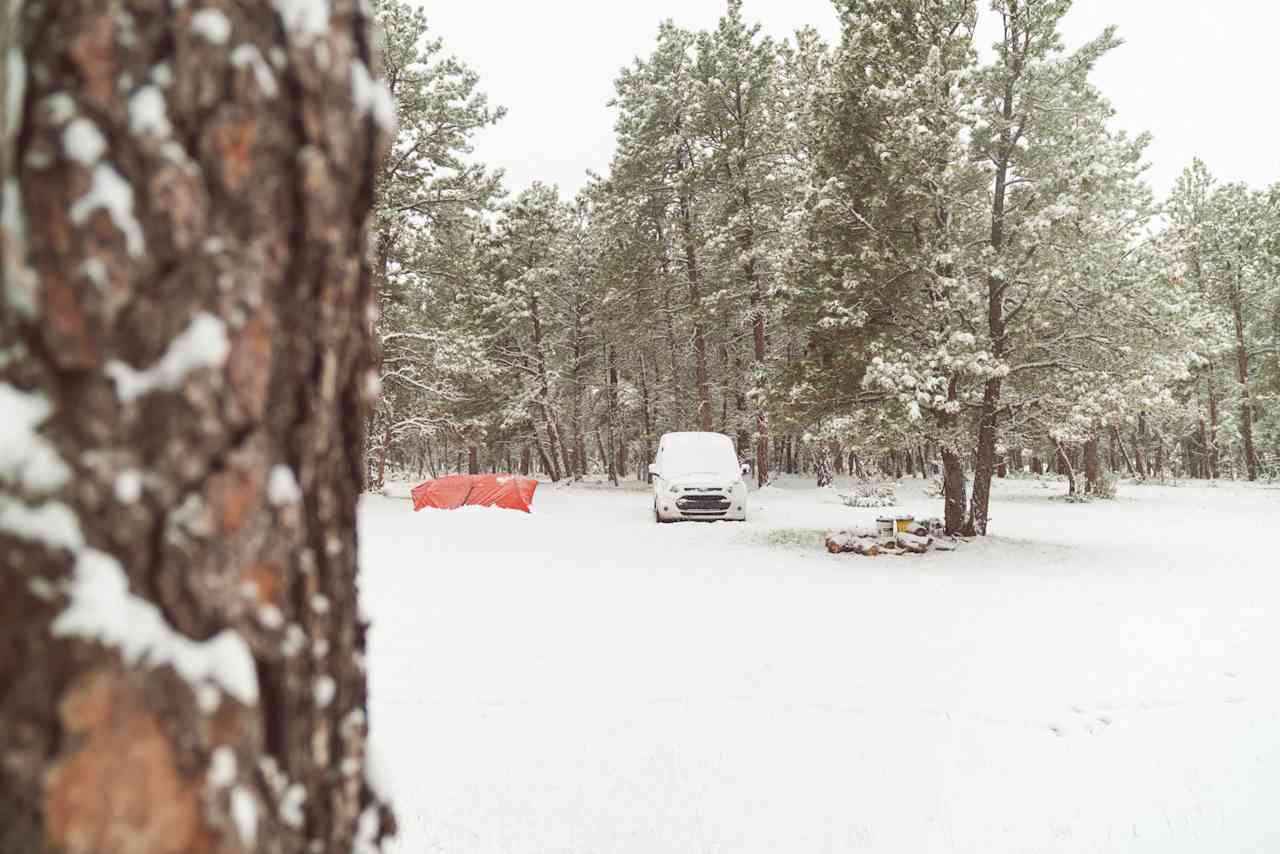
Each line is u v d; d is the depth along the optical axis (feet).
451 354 79.46
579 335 131.44
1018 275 46.73
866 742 18.67
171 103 2.82
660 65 99.66
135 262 2.72
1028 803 15.78
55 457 2.62
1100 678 22.27
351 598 3.59
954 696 21.17
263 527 3.00
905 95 45.29
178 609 2.76
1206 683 21.63
